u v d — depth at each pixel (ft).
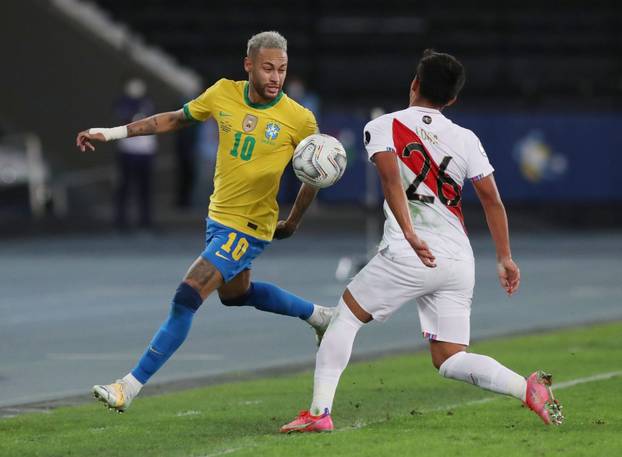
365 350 147.95
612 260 281.33
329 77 408.26
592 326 171.83
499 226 87.92
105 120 387.55
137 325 173.99
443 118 88.48
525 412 99.35
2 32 388.37
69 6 395.55
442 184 87.45
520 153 352.08
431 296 88.79
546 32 416.05
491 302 203.51
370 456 79.92
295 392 115.03
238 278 99.25
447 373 89.51
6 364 138.00
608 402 104.32
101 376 129.39
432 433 89.20
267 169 94.48
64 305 198.08
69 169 383.65
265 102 94.99
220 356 144.87
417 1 418.10
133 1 416.87
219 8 418.51
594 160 353.51
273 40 93.50
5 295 212.64
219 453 82.74
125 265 266.98
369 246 283.38
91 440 89.04
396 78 408.46
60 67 389.60
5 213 362.12
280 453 81.30
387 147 86.43
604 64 412.16
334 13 417.28
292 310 102.53
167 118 97.35
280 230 99.91
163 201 376.68
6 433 92.58
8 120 384.47
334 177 93.91
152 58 401.70
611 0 419.33
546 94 403.75
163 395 114.21
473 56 412.36
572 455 80.28
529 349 146.20
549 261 278.46
